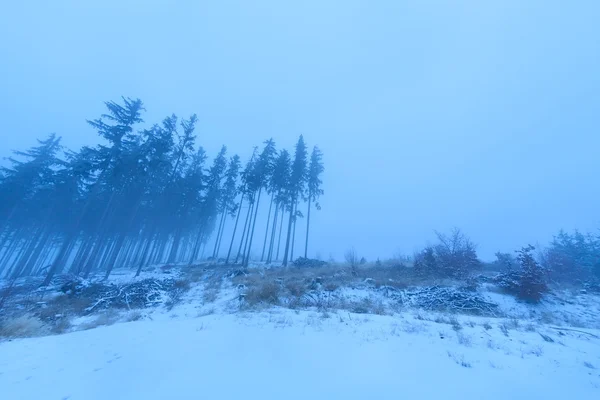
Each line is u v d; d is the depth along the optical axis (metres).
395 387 5.06
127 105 25.62
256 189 32.69
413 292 16.34
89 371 5.85
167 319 12.04
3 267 33.22
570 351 7.32
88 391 4.93
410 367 6.00
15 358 6.70
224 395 4.64
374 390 4.92
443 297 15.20
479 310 13.86
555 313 14.00
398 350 7.03
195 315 12.82
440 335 8.27
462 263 19.94
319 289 16.77
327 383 5.14
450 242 22.53
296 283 17.53
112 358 6.60
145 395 4.71
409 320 10.21
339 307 13.32
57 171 31.91
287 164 34.41
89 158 25.22
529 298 15.34
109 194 30.98
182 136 28.64
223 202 40.06
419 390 4.98
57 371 5.87
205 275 22.92
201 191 37.53
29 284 20.97
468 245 22.09
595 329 10.69
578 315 13.81
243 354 6.64
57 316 12.60
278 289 15.84
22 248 34.62
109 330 9.48
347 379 5.34
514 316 13.30
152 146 25.77
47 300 15.44
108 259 36.84
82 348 7.45
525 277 15.84
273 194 35.78
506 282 16.61
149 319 12.24
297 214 33.69
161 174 30.91
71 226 33.88
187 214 37.94
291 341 7.65
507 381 5.48
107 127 24.72
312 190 35.28
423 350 7.05
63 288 17.20
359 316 10.70
